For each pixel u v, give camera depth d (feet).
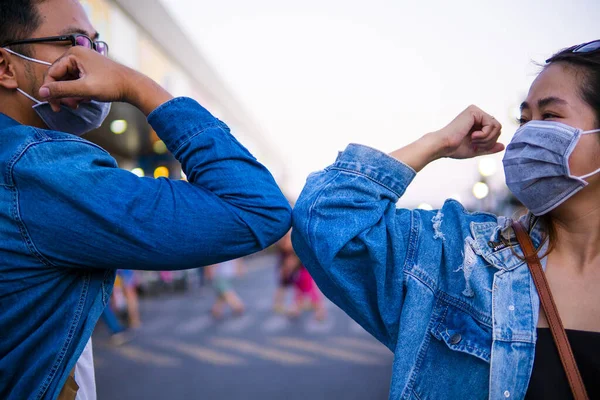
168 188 3.45
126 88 3.65
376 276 3.79
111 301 28.50
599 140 3.44
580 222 3.63
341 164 4.08
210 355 20.24
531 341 3.51
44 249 3.26
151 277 47.06
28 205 3.21
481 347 3.66
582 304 3.50
